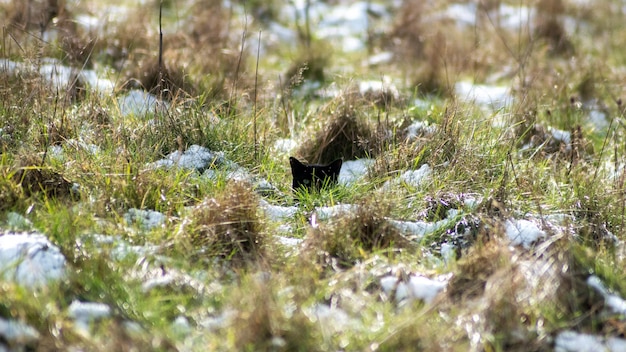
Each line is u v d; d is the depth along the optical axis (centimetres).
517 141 1141
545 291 715
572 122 1387
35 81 1081
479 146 1063
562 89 1485
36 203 798
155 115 1048
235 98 1212
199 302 682
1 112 1012
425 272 765
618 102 1366
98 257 698
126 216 822
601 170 1098
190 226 798
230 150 1048
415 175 998
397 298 712
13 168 838
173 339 620
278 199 970
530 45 1576
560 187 1023
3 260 680
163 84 1266
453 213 910
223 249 786
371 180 1004
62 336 605
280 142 1170
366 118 1192
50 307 624
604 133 1392
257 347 618
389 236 827
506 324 667
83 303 653
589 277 757
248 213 820
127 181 867
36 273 666
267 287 661
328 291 707
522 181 1003
